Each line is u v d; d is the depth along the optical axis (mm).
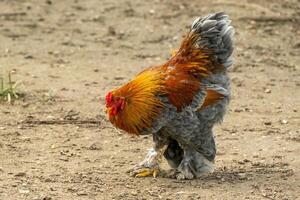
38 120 18719
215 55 14844
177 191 14500
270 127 18641
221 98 14844
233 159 16422
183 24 28141
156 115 14398
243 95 21219
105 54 24969
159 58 24625
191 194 14320
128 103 14398
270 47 25859
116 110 14398
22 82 21719
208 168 15164
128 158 16406
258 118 19328
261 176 15430
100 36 26922
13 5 30391
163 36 26891
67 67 23484
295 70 23719
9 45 25578
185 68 14688
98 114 19328
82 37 26797
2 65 23375
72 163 15961
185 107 14484
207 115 14758
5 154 16359
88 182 14859
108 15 29312
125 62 24172
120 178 15125
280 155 16703
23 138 17438
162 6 30344
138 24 28234
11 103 19953
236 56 24844
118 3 30875
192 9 29844
